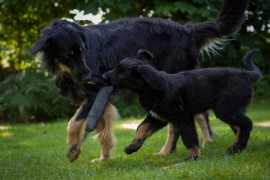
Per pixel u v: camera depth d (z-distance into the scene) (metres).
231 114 5.59
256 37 12.93
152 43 6.49
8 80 13.20
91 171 5.27
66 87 6.11
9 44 14.49
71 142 5.84
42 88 12.84
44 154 7.34
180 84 5.67
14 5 13.59
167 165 5.45
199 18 11.26
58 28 5.80
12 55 14.03
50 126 11.41
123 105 12.49
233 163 4.85
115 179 4.66
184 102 5.64
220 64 12.70
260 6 12.20
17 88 13.09
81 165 6.01
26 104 12.51
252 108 11.96
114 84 5.62
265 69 13.49
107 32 6.29
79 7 11.30
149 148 7.05
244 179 4.23
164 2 11.45
